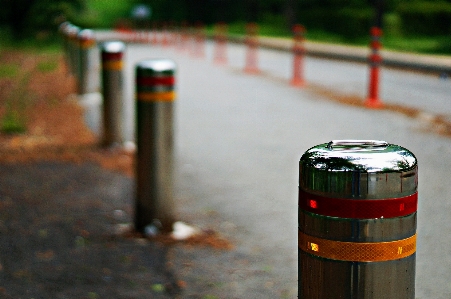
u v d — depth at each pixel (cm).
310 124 1070
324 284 233
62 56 2622
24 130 1011
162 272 452
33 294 409
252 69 1994
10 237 514
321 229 232
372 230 226
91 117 1147
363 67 2091
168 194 526
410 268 233
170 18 6297
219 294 419
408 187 229
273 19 5616
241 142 939
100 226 546
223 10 6181
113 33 4728
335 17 4431
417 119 1106
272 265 471
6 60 2562
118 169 754
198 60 2403
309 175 234
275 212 609
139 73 507
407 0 4172
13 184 679
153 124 512
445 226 563
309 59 2436
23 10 3531
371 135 975
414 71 1973
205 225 566
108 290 419
